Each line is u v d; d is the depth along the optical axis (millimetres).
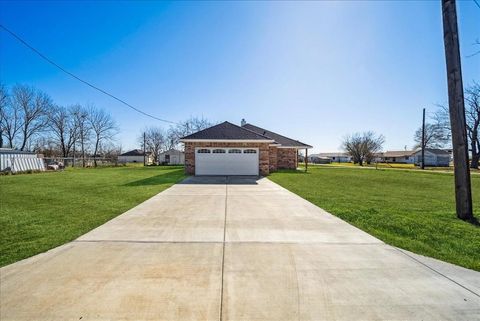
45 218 5992
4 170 21203
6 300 2695
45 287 2947
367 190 11625
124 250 4062
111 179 15445
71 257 3775
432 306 2701
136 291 2893
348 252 4102
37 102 41438
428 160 63000
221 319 2453
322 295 2875
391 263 3717
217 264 3596
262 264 3617
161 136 59625
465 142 6363
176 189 10953
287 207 7406
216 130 18703
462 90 6445
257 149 17828
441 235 5035
